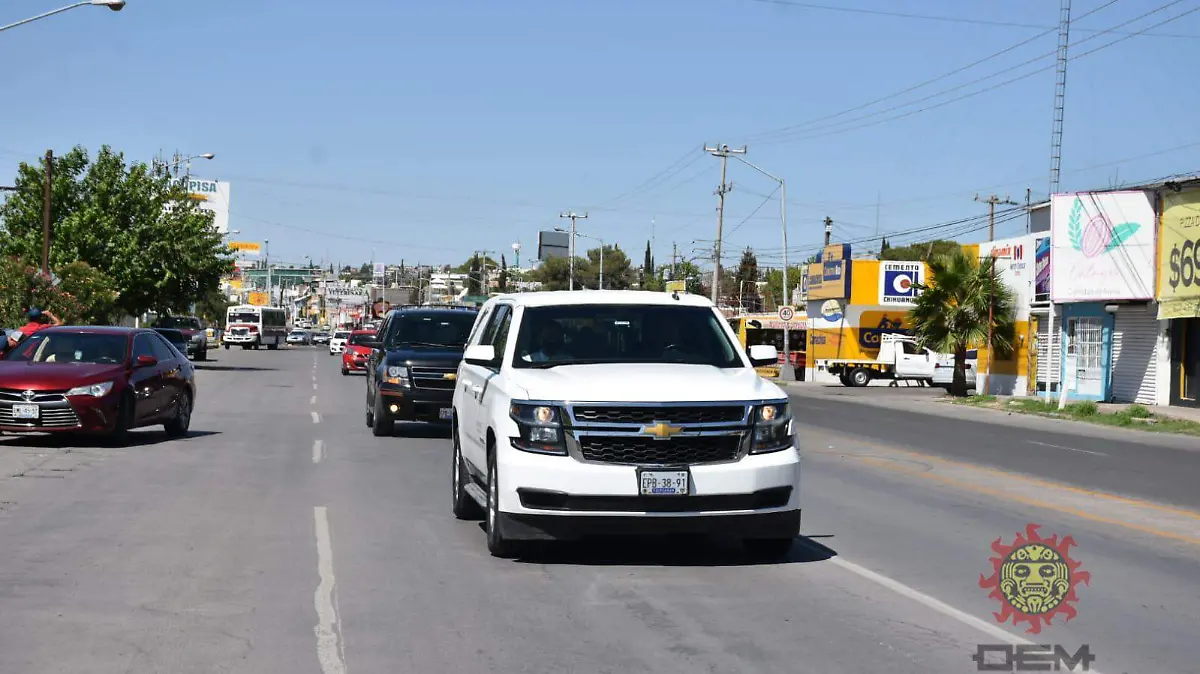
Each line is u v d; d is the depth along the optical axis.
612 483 8.13
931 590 8.05
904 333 55.22
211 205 113.75
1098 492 14.36
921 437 22.47
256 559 8.80
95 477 13.36
